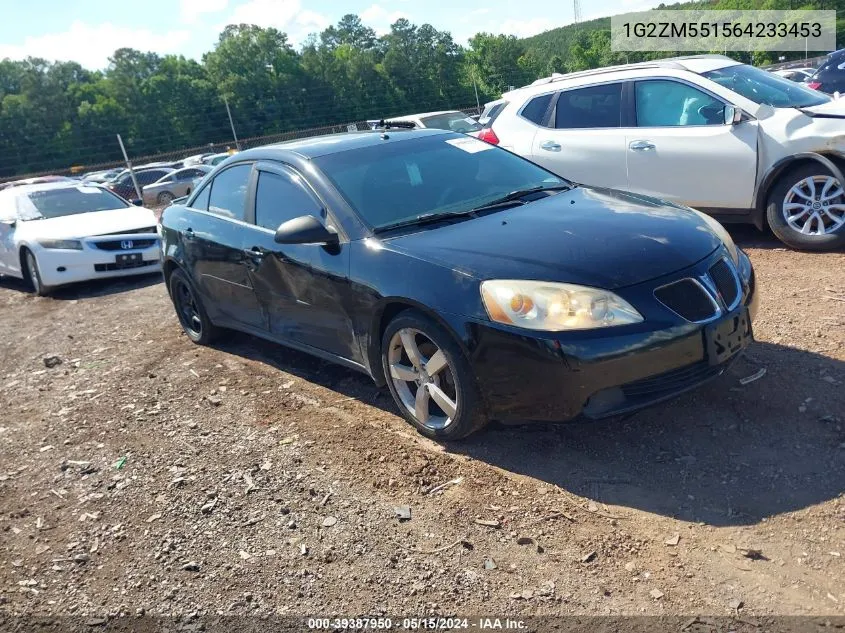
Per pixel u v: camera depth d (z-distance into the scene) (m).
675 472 3.34
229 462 3.95
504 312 3.35
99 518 3.58
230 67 74.69
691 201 6.95
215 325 5.78
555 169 7.75
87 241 9.12
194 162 34.12
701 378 3.43
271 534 3.26
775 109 6.48
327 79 73.50
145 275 9.89
